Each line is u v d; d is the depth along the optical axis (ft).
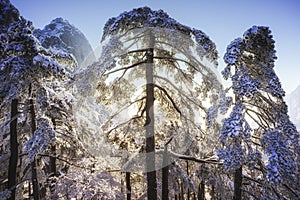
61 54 42.09
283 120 32.78
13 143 34.53
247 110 32.68
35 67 31.94
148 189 26.76
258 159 30.94
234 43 31.91
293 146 33.12
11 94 32.63
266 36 31.30
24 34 33.30
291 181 29.35
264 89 32.07
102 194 34.86
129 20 27.20
